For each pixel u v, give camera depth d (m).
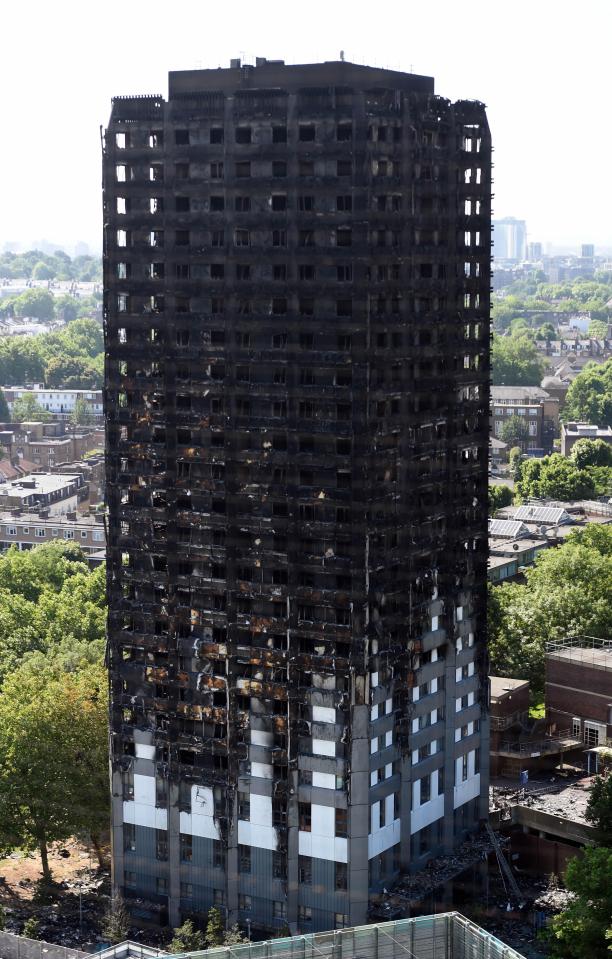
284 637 188.12
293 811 187.75
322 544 184.75
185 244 188.88
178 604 193.88
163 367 192.12
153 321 192.00
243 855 192.62
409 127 184.38
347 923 186.62
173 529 192.88
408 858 195.50
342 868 186.50
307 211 181.38
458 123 195.88
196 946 179.00
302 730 186.38
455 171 195.38
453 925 150.38
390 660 189.88
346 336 181.38
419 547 193.62
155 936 195.12
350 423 181.50
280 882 190.62
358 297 179.75
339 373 181.88
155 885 198.50
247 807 191.12
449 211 194.50
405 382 188.12
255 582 189.25
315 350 182.75
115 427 195.62
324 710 185.00
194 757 193.75
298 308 182.88
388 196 183.12
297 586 185.88
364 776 184.25
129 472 195.50
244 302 186.38
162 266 192.38
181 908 196.38
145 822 198.12
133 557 196.38
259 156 183.50
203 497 191.25
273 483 186.75
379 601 186.88
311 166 181.50
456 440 199.88
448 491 199.25
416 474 192.75
